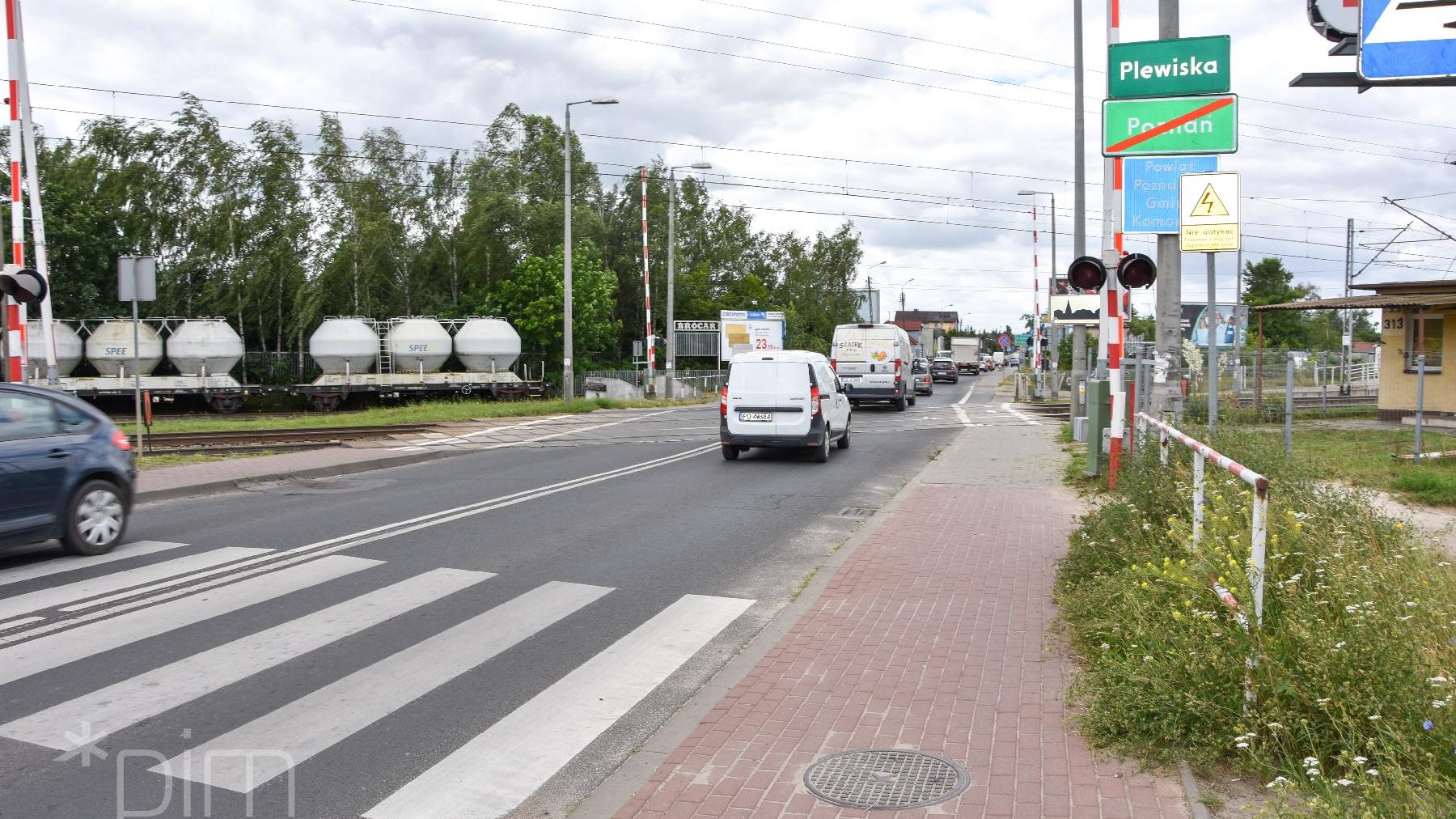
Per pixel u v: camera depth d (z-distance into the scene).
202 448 18.42
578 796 4.27
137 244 41.62
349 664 5.96
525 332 46.53
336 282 43.97
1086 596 6.31
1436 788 3.52
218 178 42.62
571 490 13.27
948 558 8.71
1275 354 27.92
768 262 80.00
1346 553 5.61
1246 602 4.54
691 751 4.56
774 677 5.58
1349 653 4.18
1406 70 6.84
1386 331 21.81
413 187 49.69
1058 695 5.16
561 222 51.16
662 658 6.19
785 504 12.25
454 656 6.16
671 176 41.53
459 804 4.18
